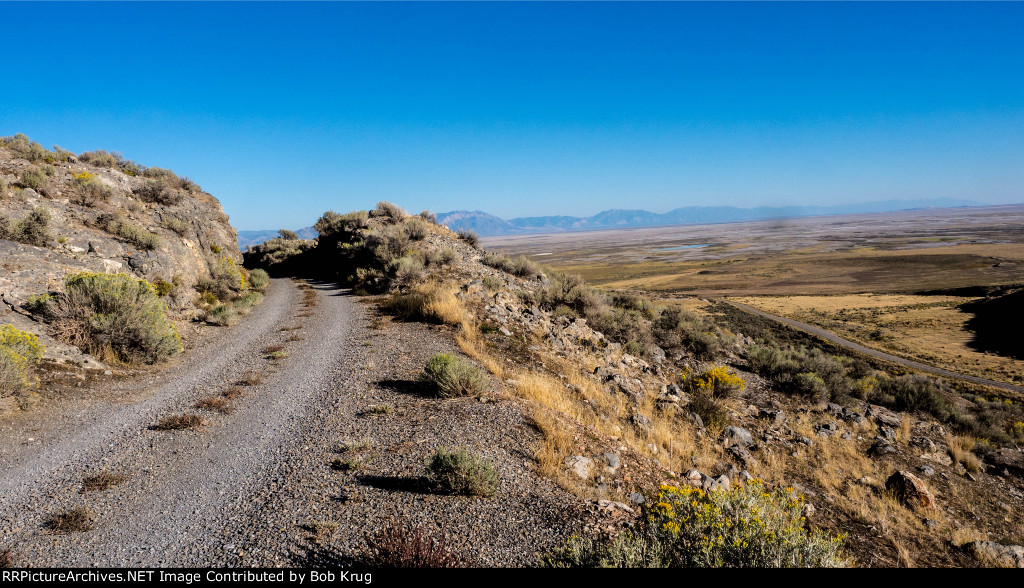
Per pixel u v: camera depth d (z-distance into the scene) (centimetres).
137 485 646
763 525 395
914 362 5597
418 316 1891
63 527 533
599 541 482
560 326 1897
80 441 778
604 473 719
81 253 1694
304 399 1026
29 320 1146
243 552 481
